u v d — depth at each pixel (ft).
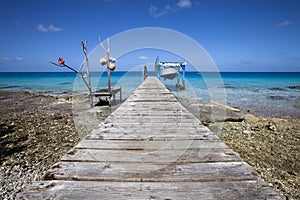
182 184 4.52
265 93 62.49
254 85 95.61
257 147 16.52
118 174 4.94
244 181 4.59
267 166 12.95
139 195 4.14
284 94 59.93
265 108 37.58
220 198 3.99
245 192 4.16
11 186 9.84
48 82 110.11
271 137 19.21
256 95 57.26
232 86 89.61
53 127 20.21
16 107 33.81
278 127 23.08
